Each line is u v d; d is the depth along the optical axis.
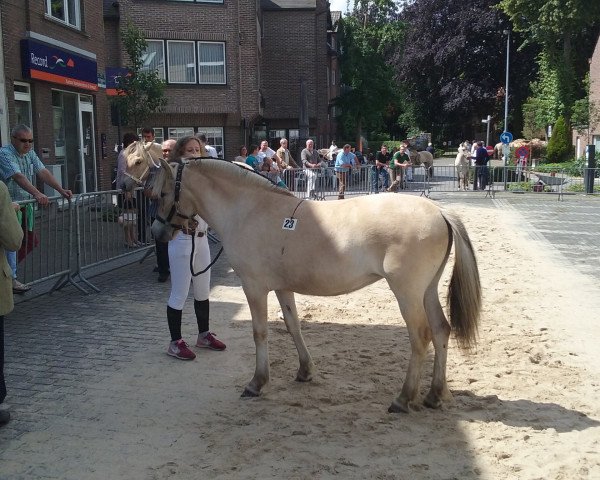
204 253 6.18
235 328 7.09
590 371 5.72
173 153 5.98
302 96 28.69
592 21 36.94
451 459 4.14
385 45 40.56
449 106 48.09
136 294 8.59
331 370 5.80
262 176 5.31
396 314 7.68
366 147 42.12
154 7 25.08
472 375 5.65
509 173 23.78
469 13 45.91
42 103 15.69
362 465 4.07
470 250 4.80
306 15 33.19
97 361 6.06
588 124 35.66
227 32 26.08
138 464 4.14
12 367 5.89
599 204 19.69
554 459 4.12
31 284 7.88
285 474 3.97
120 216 9.87
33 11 15.04
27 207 7.45
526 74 46.19
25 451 4.33
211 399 5.20
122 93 20.62
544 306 7.91
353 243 4.78
